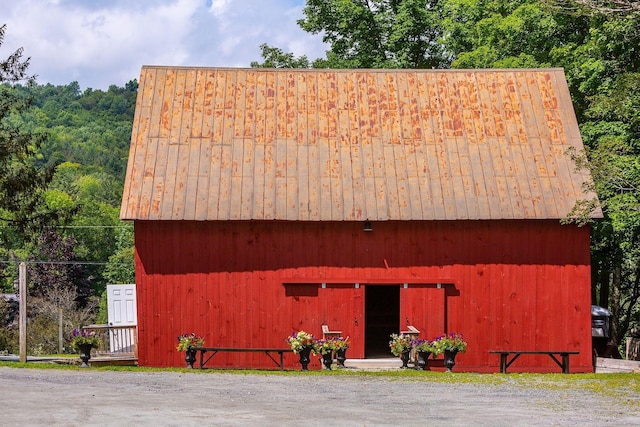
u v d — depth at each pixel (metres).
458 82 31.19
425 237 27.92
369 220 27.41
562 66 35.53
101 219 96.38
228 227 27.70
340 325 27.67
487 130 29.67
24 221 40.09
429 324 27.72
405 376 22.88
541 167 28.70
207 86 30.75
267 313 27.67
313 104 30.39
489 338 27.80
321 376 22.61
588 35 34.59
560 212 27.59
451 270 27.88
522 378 22.61
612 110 29.31
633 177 29.14
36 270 60.25
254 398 17.67
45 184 39.62
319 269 27.77
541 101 30.62
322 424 14.59
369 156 28.88
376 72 31.45
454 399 17.94
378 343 32.16
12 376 21.19
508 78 31.34
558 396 18.59
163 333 27.55
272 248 27.78
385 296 34.94
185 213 27.22
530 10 35.38
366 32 48.06
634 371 25.95
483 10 40.00
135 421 14.62
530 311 27.91
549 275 27.95
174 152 28.67
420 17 46.72
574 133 29.66
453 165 28.66
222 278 27.69
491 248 27.94
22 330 25.89
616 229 30.20
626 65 33.00
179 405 16.47
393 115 30.12
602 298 40.56
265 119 29.83
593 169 27.14
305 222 27.72
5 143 38.81
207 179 28.05
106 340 41.25
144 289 27.58
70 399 17.02
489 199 27.80
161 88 30.53
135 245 27.61
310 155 28.84
